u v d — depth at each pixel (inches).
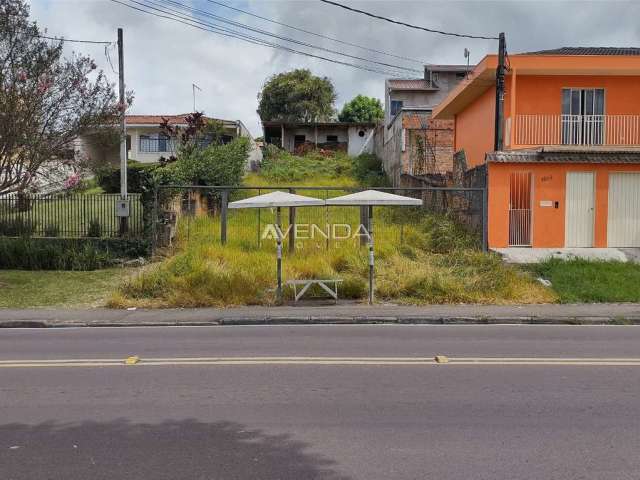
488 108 903.7
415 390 258.7
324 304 502.9
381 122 1748.3
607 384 268.1
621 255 685.9
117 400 246.4
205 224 788.6
